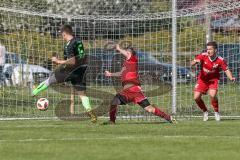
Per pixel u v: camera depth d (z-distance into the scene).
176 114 46.47
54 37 53.44
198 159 24.45
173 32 48.59
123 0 56.06
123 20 52.16
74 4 54.50
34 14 48.47
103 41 53.34
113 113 39.22
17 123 40.25
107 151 26.42
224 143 29.03
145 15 51.53
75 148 27.30
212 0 51.44
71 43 40.22
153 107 39.09
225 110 49.31
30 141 29.72
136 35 55.03
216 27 55.69
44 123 40.12
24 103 49.97
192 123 39.66
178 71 53.62
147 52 55.06
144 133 33.38
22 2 51.69
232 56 55.66
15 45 53.44
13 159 24.45
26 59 53.62
